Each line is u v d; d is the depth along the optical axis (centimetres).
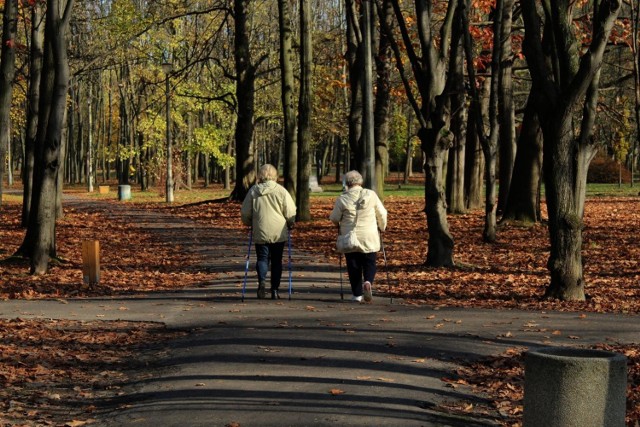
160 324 1253
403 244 2558
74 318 1303
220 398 799
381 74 3575
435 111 1938
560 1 1452
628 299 1513
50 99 2078
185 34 5372
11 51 2053
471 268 1966
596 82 1484
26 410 796
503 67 3145
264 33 5700
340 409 754
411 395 816
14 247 2567
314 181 6688
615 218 3578
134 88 6525
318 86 4878
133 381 908
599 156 7800
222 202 4522
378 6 1997
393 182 8450
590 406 581
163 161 6725
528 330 1169
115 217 3934
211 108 5884
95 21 3975
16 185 8719
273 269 1508
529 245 2464
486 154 2325
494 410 784
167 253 2414
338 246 1443
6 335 1151
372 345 1051
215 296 1553
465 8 1961
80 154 8912
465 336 1118
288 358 976
